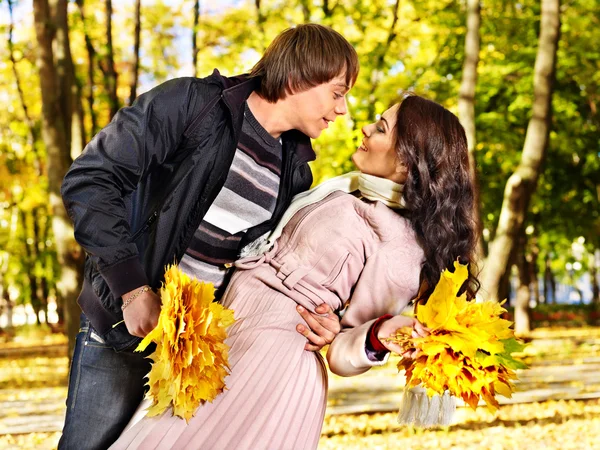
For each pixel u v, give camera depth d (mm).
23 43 18594
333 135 12766
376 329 2844
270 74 2982
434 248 3006
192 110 2848
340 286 3014
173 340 2465
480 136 17469
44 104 11758
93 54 15039
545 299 43469
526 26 17422
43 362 18281
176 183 2855
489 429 8594
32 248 29984
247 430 2791
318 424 2988
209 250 3037
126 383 2943
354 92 13789
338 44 2998
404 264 3006
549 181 21375
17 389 13273
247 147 3008
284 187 3143
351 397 11000
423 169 2980
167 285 2471
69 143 11953
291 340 2932
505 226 12711
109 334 2877
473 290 3162
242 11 15047
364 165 3113
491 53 17766
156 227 2857
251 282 2998
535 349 17219
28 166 22500
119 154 2707
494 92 17500
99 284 2846
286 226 3104
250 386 2820
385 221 2992
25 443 8594
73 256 11484
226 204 3012
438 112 3064
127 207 2863
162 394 2574
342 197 3059
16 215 28750
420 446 7863
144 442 2695
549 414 9484
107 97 14742
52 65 11898
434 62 16766
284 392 2867
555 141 19031
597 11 17516
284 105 3008
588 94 18797
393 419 9250
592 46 17453
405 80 14578
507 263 12703
